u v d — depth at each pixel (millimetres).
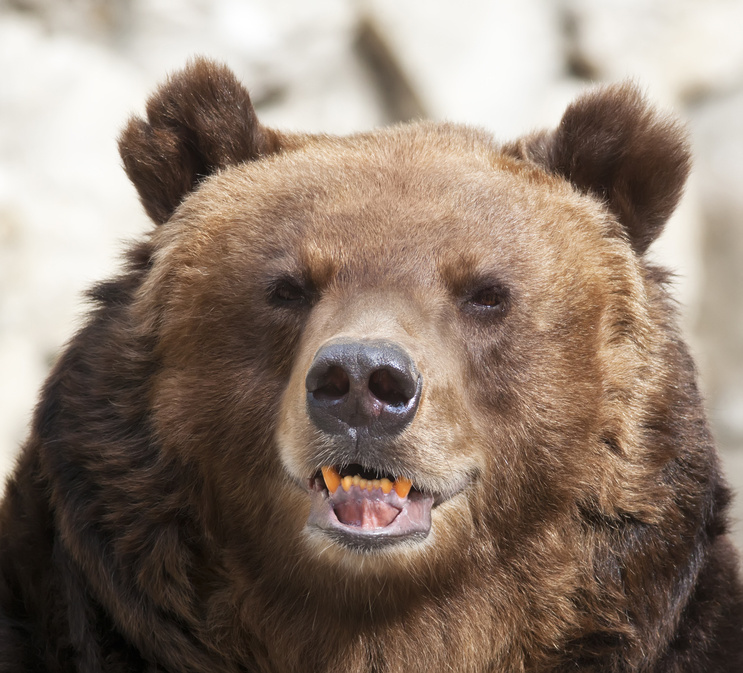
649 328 8195
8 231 20047
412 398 6871
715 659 8219
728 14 26469
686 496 8031
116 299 8523
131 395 8078
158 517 7910
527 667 8062
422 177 8102
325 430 6922
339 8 23641
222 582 8016
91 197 20969
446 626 7812
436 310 7535
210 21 22672
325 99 24359
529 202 8180
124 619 7902
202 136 8719
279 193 8164
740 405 25812
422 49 24156
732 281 26359
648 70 25266
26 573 8250
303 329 7637
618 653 7953
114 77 21812
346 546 7062
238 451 7762
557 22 25078
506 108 24438
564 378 7824
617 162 8555
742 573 9180
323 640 7824
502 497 7773
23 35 21719
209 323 7879
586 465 7902
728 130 26750
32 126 21047
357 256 7660
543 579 7910
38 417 8289
